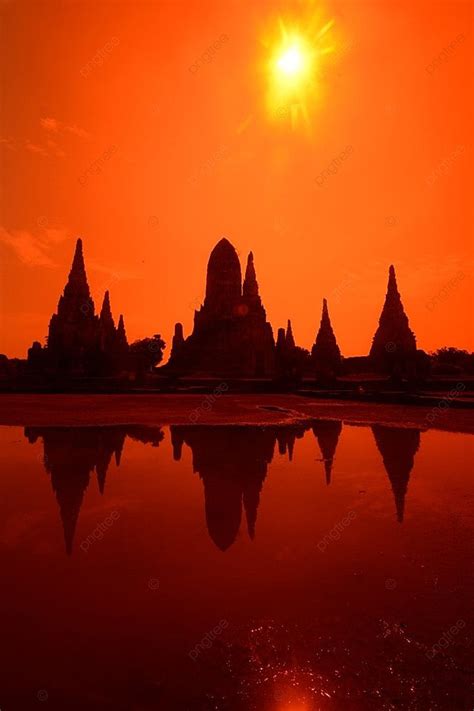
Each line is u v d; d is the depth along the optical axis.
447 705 4.23
